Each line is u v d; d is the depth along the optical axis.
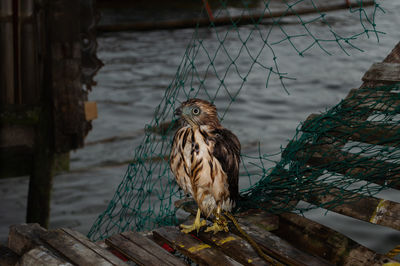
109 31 24.11
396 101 4.02
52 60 6.80
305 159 4.12
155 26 24.19
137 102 13.43
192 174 3.21
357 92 4.27
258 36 21.73
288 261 3.12
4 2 6.72
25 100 7.04
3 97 6.95
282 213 4.00
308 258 3.12
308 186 3.95
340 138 4.05
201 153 3.14
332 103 13.07
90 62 7.20
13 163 6.95
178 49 20.56
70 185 8.26
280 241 3.34
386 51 17.73
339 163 3.87
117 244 3.32
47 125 6.90
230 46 20.30
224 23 24.17
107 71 17.09
